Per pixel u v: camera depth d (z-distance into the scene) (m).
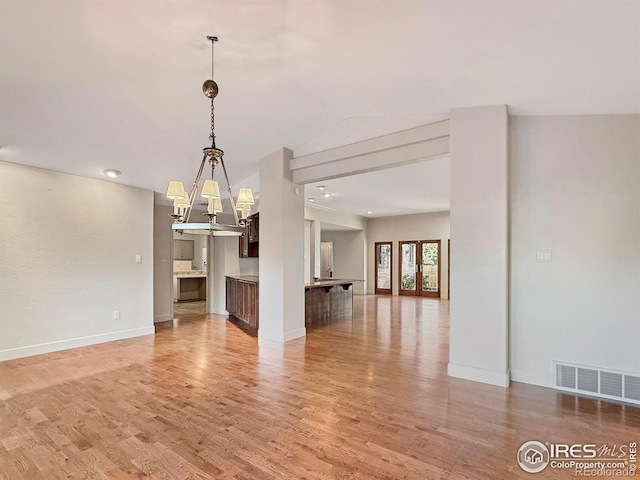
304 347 4.68
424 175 6.08
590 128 3.21
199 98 3.46
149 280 5.71
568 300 3.24
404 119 3.98
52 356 4.34
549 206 3.34
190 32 2.48
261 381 3.42
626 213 3.06
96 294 5.04
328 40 2.56
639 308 2.99
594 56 2.30
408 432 2.43
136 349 4.66
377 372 3.67
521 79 2.78
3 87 2.91
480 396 3.03
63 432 2.44
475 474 1.96
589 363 3.14
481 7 2.01
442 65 2.76
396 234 11.62
